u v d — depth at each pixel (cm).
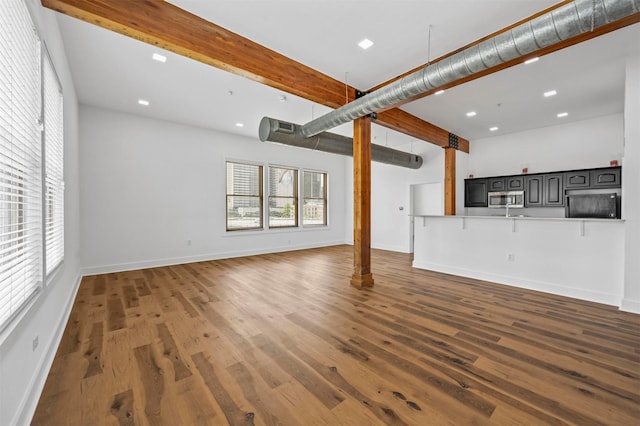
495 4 235
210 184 603
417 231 528
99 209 476
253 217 681
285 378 181
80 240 452
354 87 388
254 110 485
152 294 361
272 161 705
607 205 488
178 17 239
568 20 180
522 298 345
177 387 172
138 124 515
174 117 524
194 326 262
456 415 148
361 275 392
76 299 340
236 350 217
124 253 502
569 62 318
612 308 309
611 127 500
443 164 669
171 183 552
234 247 639
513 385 173
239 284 409
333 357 207
